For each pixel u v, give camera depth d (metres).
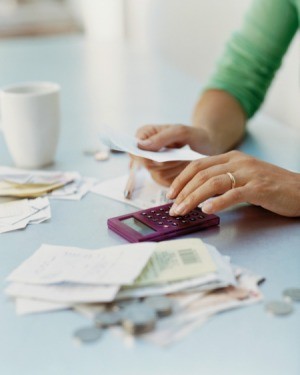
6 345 0.49
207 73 2.32
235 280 0.57
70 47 2.21
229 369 0.45
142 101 1.41
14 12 3.47
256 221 0.73
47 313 0.52
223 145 1.06
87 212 0.77
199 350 0.47
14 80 1.64
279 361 0.46
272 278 0.59
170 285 0.55
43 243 0.68
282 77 1.77
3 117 0.94
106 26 3.15
